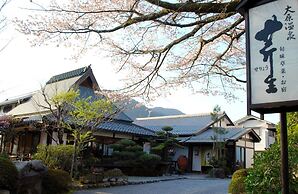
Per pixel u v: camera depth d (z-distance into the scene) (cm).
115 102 811
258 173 597
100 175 1282
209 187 1369
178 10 485
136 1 518
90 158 1493
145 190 1205
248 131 2597
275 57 307
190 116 3097
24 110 2117
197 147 2492
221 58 706
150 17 523
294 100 288
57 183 912
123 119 2130
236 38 638
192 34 551
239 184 772
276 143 671
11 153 1914
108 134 1872
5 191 694
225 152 2334
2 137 1836
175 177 1845
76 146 1248
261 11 325
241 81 726
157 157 1809
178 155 2561
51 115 1466
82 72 2088
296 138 648
